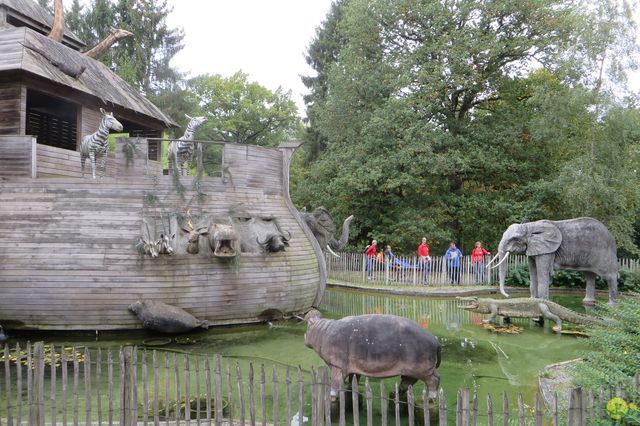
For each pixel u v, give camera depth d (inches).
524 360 433.1
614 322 369.7
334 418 287.7
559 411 257.9
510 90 1147.9
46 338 472.4
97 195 508.4
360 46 1179.3
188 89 1760.6
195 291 503.2
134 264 485.7
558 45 1045.2
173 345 459.2
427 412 226.4
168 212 517.0
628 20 874.8
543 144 1125.7
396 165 1048.2
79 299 477.4
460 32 1048.2
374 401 322.0
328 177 1254.9
